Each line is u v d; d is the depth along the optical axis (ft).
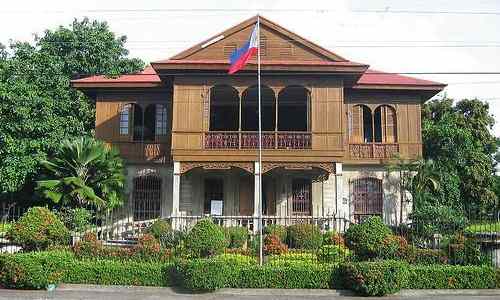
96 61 94.89
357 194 81.05
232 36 75.41
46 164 68.64
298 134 71.77
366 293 45.93
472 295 46.26
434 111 110.52
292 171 79.00
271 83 72.38
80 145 68.90
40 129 80.89
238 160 71.41
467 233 54.65
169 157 82.43
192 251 51.57
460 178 92.68
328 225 65.16
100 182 69.51
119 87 83.25
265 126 88.02
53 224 53.83
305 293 46.88
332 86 72.23
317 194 81.25
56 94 88.53
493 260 53.36
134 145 83.30
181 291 47.42
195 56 75.00
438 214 60.85
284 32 74.69
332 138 71.26
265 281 47.73
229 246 60.70
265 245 56.13
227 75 72.43
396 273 46.09
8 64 84.38
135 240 65.46
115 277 48.62
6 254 49.78
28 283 47.39
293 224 65.51
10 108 78.74
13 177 76.84
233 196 81.92
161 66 71.41
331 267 48.16
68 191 65.62
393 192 80.79
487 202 92.48
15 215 76.13
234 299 45.09
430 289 47.50
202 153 71.51
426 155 90.84
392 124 83.10
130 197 81.97
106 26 99.50
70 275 48.80
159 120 84.64
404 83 81.82
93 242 52.95
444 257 50.57
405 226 60.64
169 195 81.76
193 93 72.49
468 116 106.93
